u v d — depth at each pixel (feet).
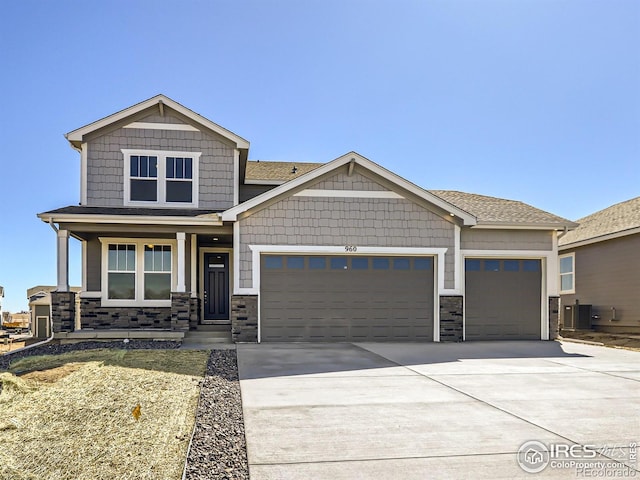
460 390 26.37
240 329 45.73
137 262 51.55
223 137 52.24
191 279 51.44
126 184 50.80
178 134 51.88
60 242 45.42
